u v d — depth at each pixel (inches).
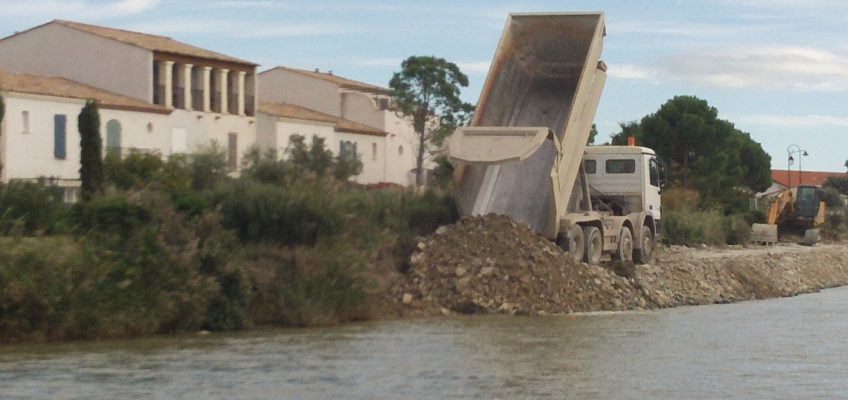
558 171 1336.1
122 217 1068.5
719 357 903.1
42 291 959.6
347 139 2898.6
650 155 1579.7
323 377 795.4
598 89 1428.4
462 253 1263.5
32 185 1299.2
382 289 1194.0
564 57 1443.2
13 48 2396.7
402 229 1344.7
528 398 717.3
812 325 1143.6
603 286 1296.8
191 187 1626.5
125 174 1699.1
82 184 1656.0
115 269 1017.5
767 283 1615.4
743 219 2479.1
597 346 962.1
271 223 1182.3
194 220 1128.2
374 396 722.8
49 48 2363.4
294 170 1551.4
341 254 1167.0
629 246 1515.7
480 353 916.0
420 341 990.4
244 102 2578.7
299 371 823.1
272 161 1620.3
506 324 1119.6
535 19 1417.3
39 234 1052.5
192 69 2423.7
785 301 1488.7
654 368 843.4
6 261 958.4
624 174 1553.9
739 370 836.0
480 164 1336.1
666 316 1222.3
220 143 2434.8
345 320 1141.1
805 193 2608.3
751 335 1050.7
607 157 1557.6
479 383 772.0
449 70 3053.6
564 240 1373.0
